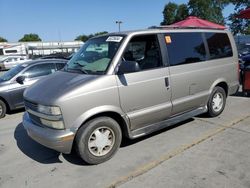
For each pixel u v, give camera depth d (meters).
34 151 5.13
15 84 7.93
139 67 4.68
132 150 4.83
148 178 3.92
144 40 4.84
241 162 4.22
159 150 4.79
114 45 4.65
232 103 7.67
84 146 4.20
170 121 5.27
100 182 3.90
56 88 4.26
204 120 6.21
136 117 4.64
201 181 3.76
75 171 4.25
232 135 5.30
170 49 5.15
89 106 4.13
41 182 4.01
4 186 3.96
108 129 4.42
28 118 4.73
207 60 5.83
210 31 6.04
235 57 6.56
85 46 5.27
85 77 4.34
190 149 4.76
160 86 4.91
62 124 4.02
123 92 4.43
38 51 61.53
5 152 5.16
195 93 5.62
